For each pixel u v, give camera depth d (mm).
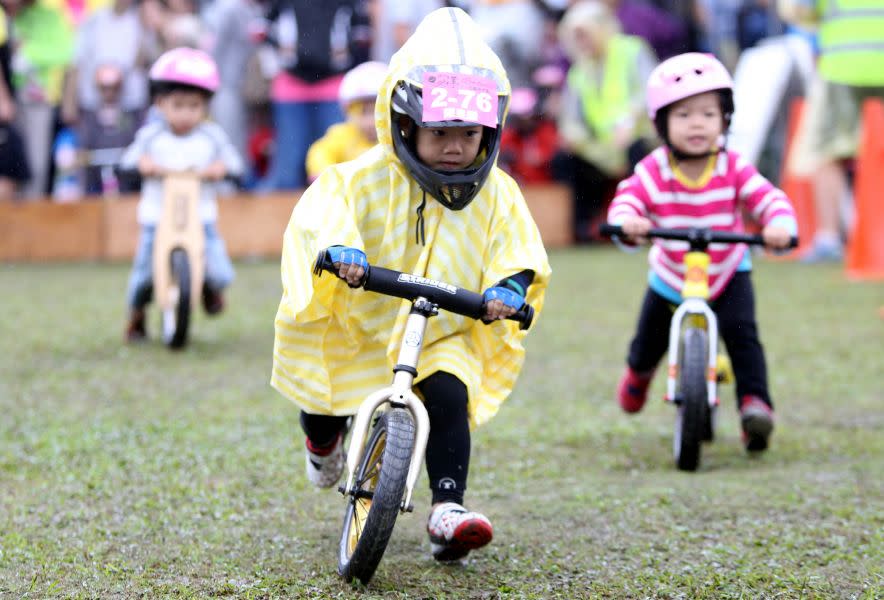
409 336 9141
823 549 10289
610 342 20156
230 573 9609
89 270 29438
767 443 13516
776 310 22719
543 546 10391
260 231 32812
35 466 12562
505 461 13180
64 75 33125
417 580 9523
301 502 11570
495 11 33375
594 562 10000
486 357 10102
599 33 32438
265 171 35125
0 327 21031
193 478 12234
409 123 9711
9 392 16031
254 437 13812
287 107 31438
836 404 15828
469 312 9211
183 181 19031
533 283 9969
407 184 9758
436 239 9789
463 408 9672
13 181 32438
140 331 19844
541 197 34562
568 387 16938
